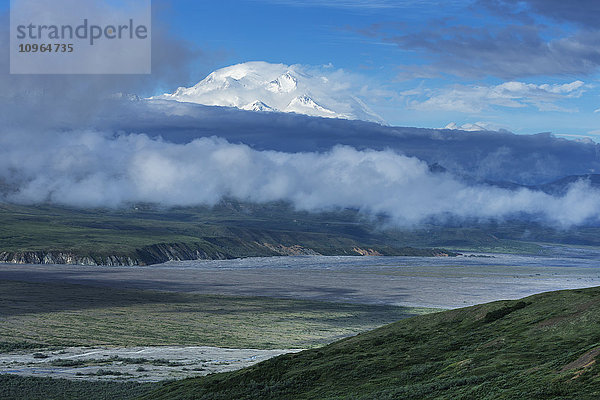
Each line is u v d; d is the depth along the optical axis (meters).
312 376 67.06
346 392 59.28
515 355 57.28
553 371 48.22
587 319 61.72
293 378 67.25
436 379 56.59
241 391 67.62
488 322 73.50
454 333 73.00
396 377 60.62
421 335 75.62
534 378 47.78
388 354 70.31
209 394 69.75
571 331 60.41
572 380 44.38
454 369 58.25
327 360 72.75
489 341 65.12
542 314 68.94
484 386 49.03
